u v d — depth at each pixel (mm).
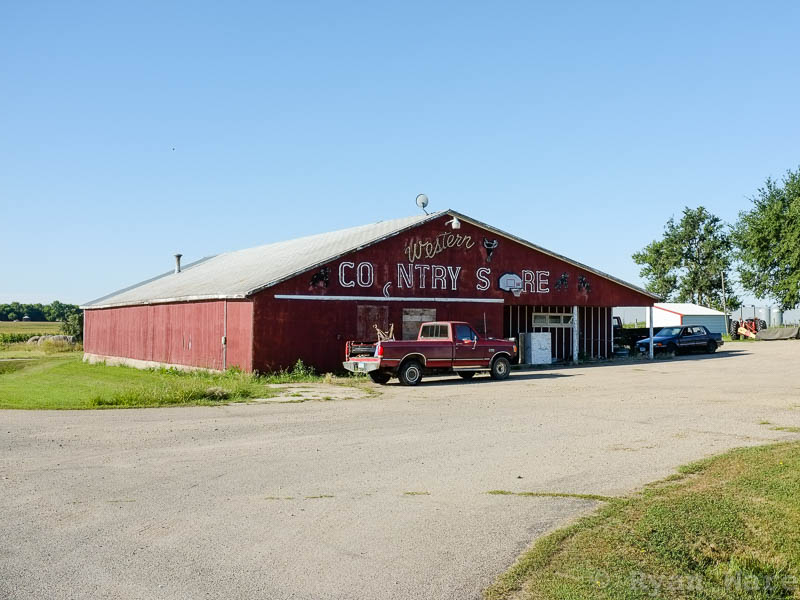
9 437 12516
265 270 29531
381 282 27641
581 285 33688
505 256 31281
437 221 29250
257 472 9781
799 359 33750
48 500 8320
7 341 68938
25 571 6062
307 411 16016
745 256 67625
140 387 19328
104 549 6617
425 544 6742
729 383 22672
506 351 24172
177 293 31453
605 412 15711
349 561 6305
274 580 5871
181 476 9539
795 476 9125
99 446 11703
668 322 63250
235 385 19859
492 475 9562
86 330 43375
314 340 25875
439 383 22984
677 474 9398
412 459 10633
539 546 6602
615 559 6312
